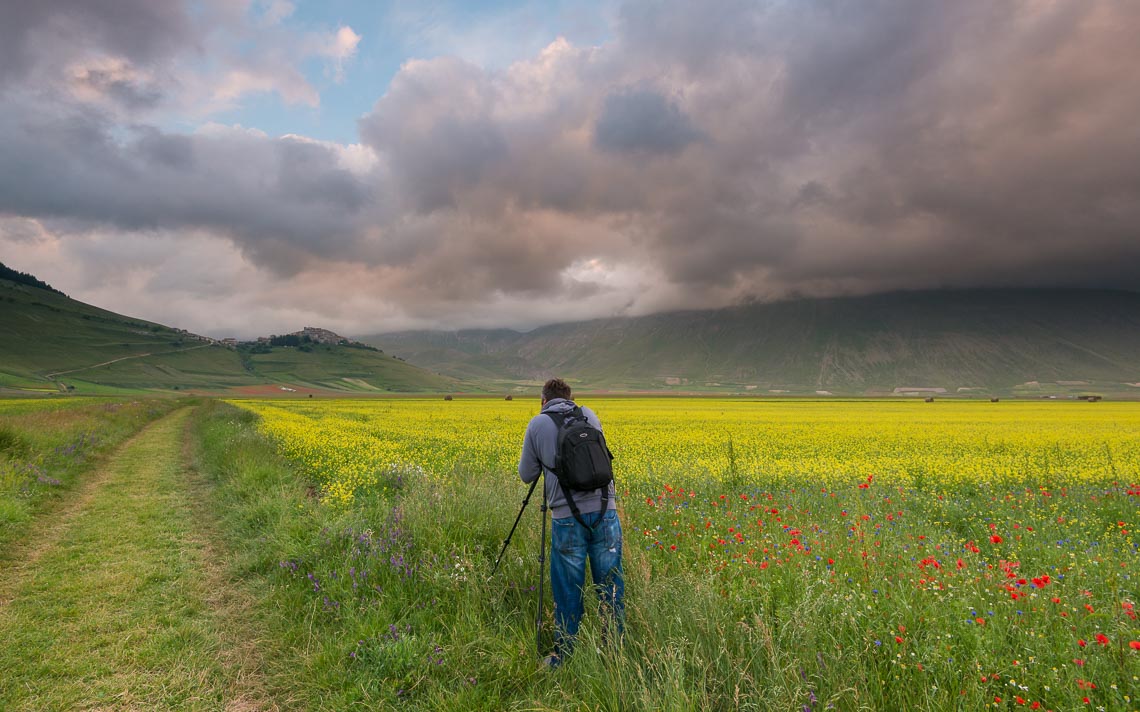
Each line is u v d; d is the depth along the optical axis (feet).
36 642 15.34
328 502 27.73
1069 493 34.78
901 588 14.48
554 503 14.17
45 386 448.65
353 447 52.26
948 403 318.04
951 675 10.71
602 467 13.80
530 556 17.99
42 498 33.01
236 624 16.60
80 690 13.01
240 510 29.14
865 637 11.59
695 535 21.75
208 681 13.47
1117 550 21.11
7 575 20.66
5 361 588.09
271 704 12.57
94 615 17.16
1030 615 13.26
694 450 61.16
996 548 22.07
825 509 28.68
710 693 10.91
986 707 9.79
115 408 110.93
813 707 10.12
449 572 17.25
